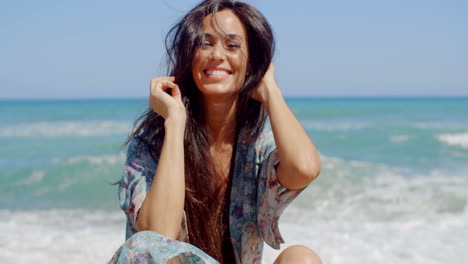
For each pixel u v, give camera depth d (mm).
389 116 39812
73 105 74000
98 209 8195
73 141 19984
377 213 7688
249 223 2455
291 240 6066
